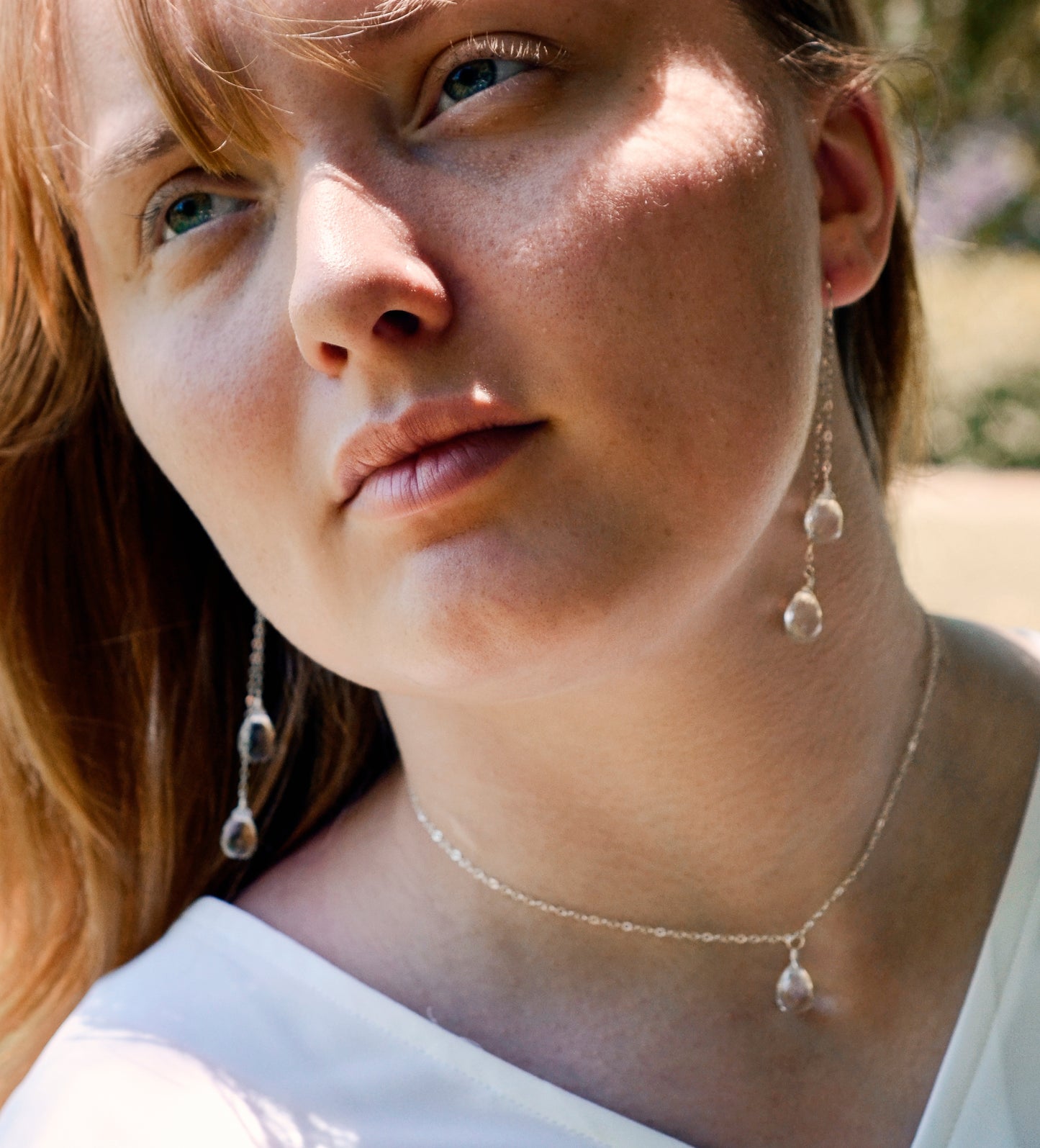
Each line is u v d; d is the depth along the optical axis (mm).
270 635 2010
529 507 1257
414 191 1274
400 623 1302
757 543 1479
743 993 1541
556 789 1528
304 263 1230
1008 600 3865
